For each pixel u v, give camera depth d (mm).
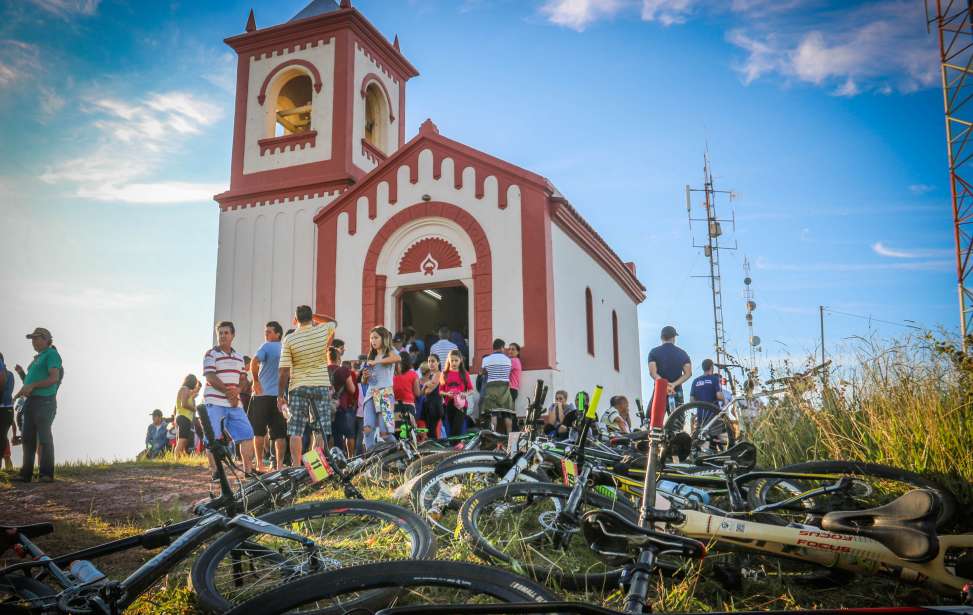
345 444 11008
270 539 4926
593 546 2730
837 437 7047
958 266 23094
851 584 4512
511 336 15484
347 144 19125
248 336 18609
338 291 17000
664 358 11188
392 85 21953
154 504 8125
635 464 5535
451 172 16578
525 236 15789
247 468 9148
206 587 3850
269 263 18859
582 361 17844
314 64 19891
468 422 14102
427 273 16422
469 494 5859
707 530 3908
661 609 4117
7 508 8008
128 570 5348
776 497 5691
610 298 21406
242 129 20188
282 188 19016
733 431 7215
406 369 11141
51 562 3496
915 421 6512
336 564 4160
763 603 4289
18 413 11438
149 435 16781
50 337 10086
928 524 3477
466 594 3529
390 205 16969
